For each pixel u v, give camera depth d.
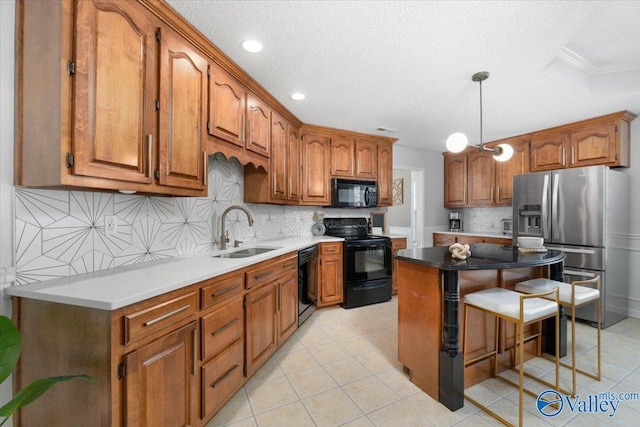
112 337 1.05
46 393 1.15
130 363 1.10
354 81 2.39
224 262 1.84
